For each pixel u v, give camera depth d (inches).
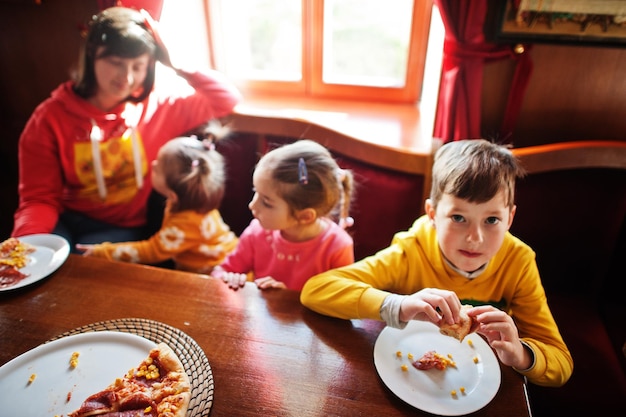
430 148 52.4
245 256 49.9
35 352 31.0
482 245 34.8
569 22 47.9
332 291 35.4
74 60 72.4
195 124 63.8
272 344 32.9
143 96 59.7
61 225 60.1
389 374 30.3
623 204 48.8
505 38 49.7
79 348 31.7
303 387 29.7
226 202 67.7
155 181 54.5
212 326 34.4
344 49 73.5
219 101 61.8
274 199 41.5
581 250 52.1
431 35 64.6
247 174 65.2
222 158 60.7
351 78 75.0
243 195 66.8
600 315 52.9
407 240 41.5
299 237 45.9
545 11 47.8
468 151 36.1
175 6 63.7
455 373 30.8
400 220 55.6
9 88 78.2
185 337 33.1
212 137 63.7
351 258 46.3
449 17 48.8
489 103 55.4
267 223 43.2
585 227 50.8
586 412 42.7
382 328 34.3
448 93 52.8
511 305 39.8
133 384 29.2
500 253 38.7
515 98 53.2
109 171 60.1
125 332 33.4
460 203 34.2
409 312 31.8
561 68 51.7
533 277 38.7
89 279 38.9
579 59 50.9
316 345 32.9
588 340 48.6
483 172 33.8
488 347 32.6
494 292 39.8
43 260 41.0
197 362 31.2
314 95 75.9
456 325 30.6
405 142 57.4
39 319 34.9
